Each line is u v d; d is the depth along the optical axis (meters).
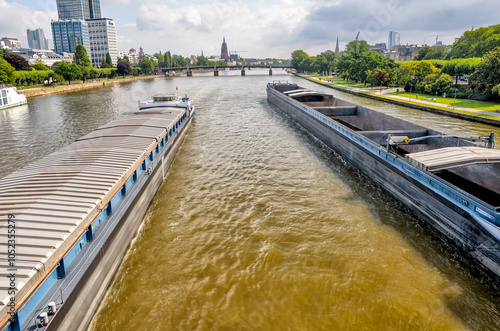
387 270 12.48
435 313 10.53
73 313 9.02
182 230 15.23
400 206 17.70
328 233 14.94
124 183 13.88
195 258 13.19
